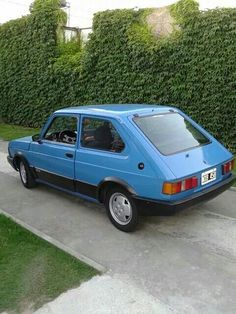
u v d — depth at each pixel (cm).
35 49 1405
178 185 429
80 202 624
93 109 547
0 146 1161
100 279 384
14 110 1573
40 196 662
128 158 464
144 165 446
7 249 449
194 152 479
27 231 497
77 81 1271
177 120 529
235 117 911
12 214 584
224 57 895
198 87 955
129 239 477
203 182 465
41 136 633
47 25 1346
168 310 333
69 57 1305
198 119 973
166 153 454
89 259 423
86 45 1216
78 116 547
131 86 1102
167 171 430
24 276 390
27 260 423
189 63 956
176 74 988
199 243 460
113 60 1137
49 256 430
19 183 747
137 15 1062
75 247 463
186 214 550
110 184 497
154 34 1027
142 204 454
